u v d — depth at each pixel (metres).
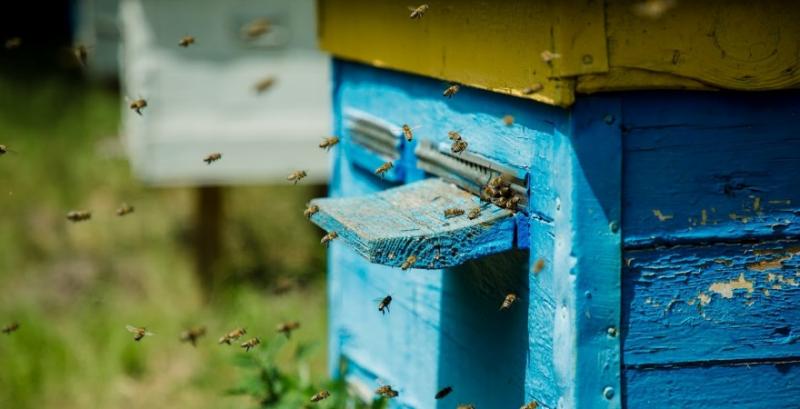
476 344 3.25
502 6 2.84
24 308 7.50
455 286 3.37
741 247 2.73
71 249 9.16
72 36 16.27
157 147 7.73
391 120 3.75
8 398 6.08
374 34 3.79
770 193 2.72
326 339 6.55
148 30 7.63
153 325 7.16
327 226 3.08
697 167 2.68
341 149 4.34
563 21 2.54
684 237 2.70
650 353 2.73
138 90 7.68
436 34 3.27
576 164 2.62
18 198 10.48
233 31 7.78
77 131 12.84
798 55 2.65
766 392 2.79
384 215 3.02
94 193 10.81
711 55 2.61
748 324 2.76
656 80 2.60
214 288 7.77
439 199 3.11
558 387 2.77
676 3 2.57
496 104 2.98
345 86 4.25
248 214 9.38
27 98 14.10
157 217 9.98
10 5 17.97
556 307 2.74
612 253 2.67
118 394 6.19
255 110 7.89
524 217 2.85
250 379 4.00
